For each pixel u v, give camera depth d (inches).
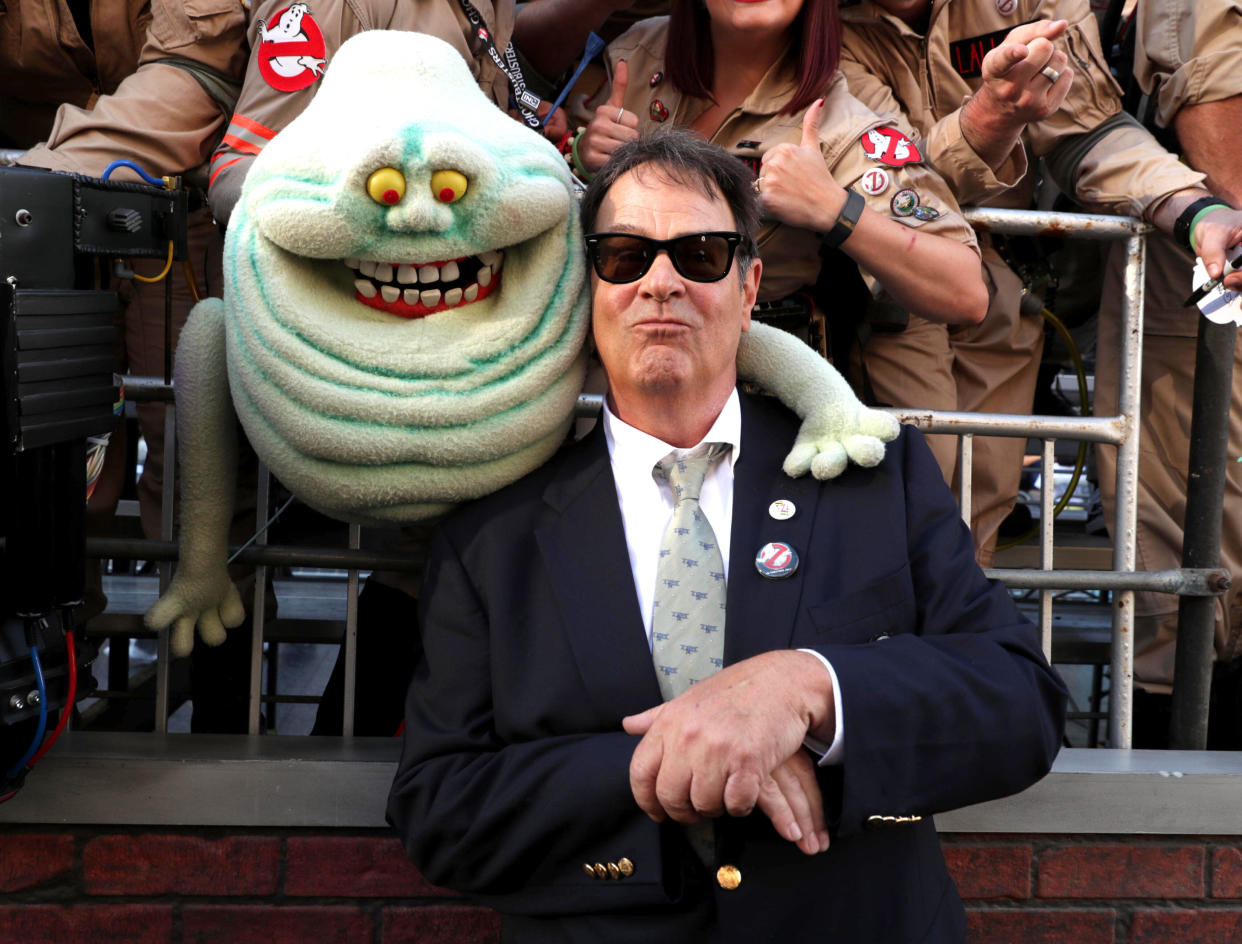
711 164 57.7
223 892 68.5
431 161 52.4
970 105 76.5
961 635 55.0
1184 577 77.7
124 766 66.7
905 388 91.4
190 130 78.7
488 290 59.9
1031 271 101.6
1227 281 74.6
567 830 52.3
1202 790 71.9
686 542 57.2
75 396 54.5
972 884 72.1
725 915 51.9
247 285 56.7
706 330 56.1
